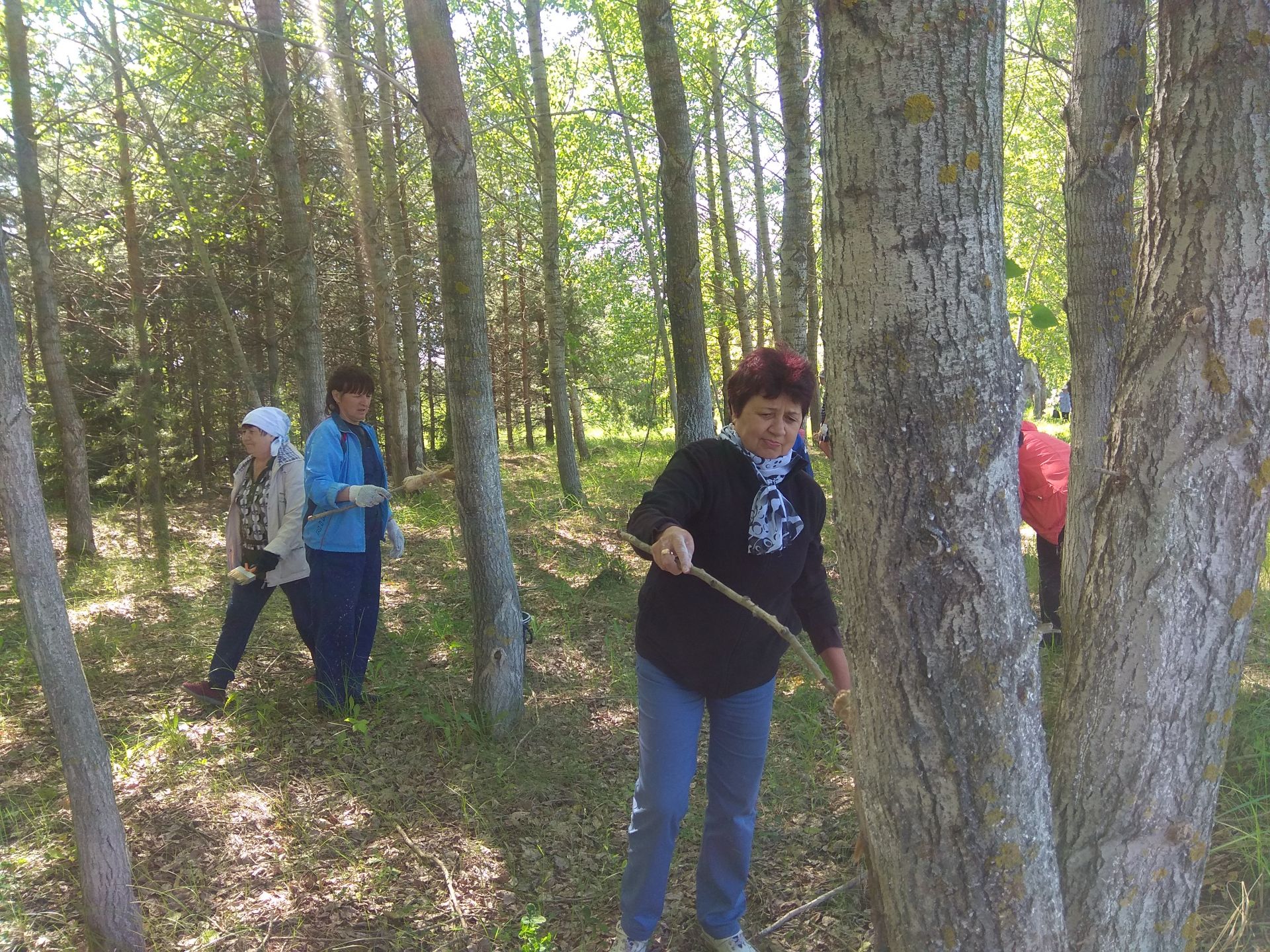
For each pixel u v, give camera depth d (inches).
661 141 191.2
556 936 105.6
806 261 264.1
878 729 56.7
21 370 82.6
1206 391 61.7
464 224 149.0
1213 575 62.9
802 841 122.8
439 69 144.2
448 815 131.8
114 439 466.3
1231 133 60.0
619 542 322.0
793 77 253.4
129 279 436.5
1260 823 110.0
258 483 176.4
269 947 101.8
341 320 615.2
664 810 92.4
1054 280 542.6
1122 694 64.7
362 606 173.5
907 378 50.9
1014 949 56.4
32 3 295.3
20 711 171.5
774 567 88.8
